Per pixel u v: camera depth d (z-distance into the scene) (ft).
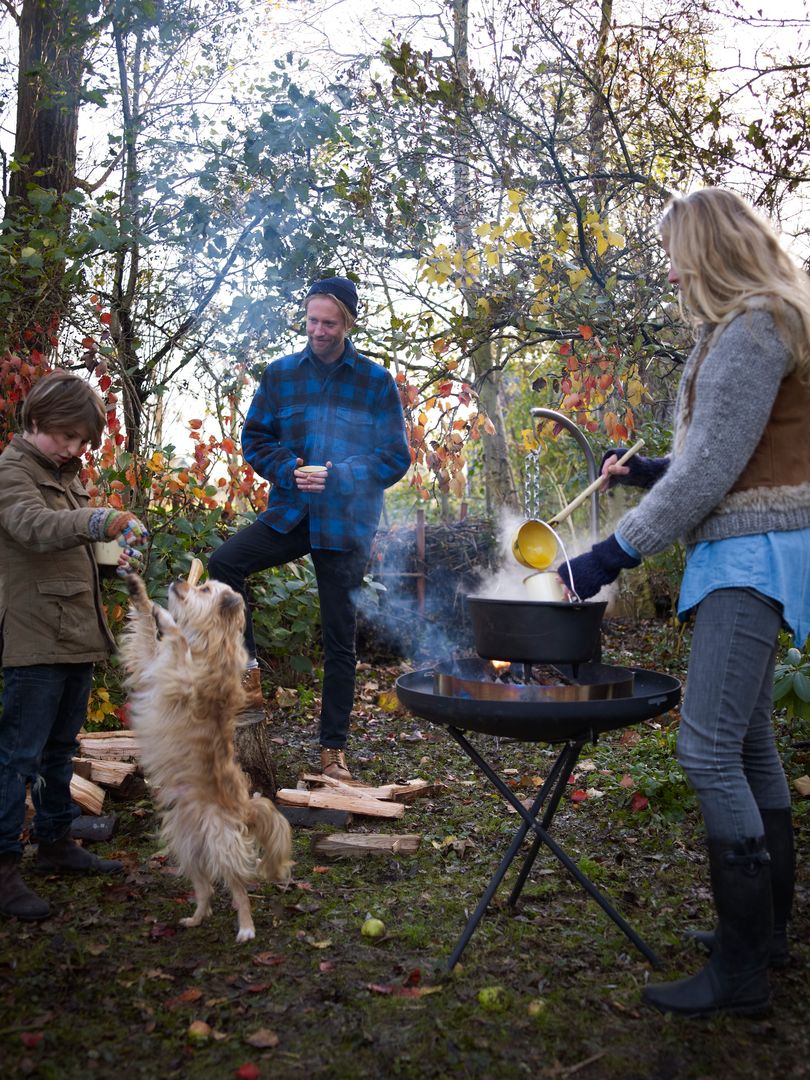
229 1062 6.70
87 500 10.31
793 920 8.86
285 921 9.08
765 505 7.06
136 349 18.37
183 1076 6.54
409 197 18.15
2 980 7.72
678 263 7.32
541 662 8.07
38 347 16.75
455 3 21.84
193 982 7.82
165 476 18.34
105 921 8.98
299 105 17.08
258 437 13.11
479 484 34.06
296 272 17.74
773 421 7.11
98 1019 7.23
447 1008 7.40
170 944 8.54
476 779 13.87
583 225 18.16
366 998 7.55
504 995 7.50
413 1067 6.63
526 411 31.19
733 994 7.16
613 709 7.53
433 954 8.36
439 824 11.91
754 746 7.95
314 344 12.67
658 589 26.22
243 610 9.09
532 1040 6.97
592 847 11.04
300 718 17.01
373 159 18.30
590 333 18.19
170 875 10.21
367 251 18.60
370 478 12.83
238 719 12.28
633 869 10.37
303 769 13.94
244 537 12.73
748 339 6.82
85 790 11.67
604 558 7.36
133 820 11.93
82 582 9.53
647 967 8.09
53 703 9.38
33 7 17.84
